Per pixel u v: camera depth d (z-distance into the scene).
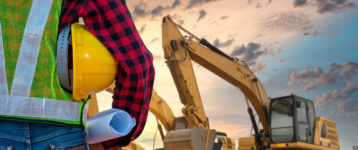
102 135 0.72
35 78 0.70
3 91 0.68
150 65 0.84
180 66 11.69
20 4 0.73
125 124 0.74
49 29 0.74
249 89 13.75
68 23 0.77
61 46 0.74
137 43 0.80
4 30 0.71
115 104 0.82
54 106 0.71
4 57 0.70
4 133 0.69
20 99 0.69
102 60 0.75
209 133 10.88
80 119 0.73
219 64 13.06
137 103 0.82
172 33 11.94
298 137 12.76
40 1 0.74
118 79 0.80
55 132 0.70
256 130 14.43
